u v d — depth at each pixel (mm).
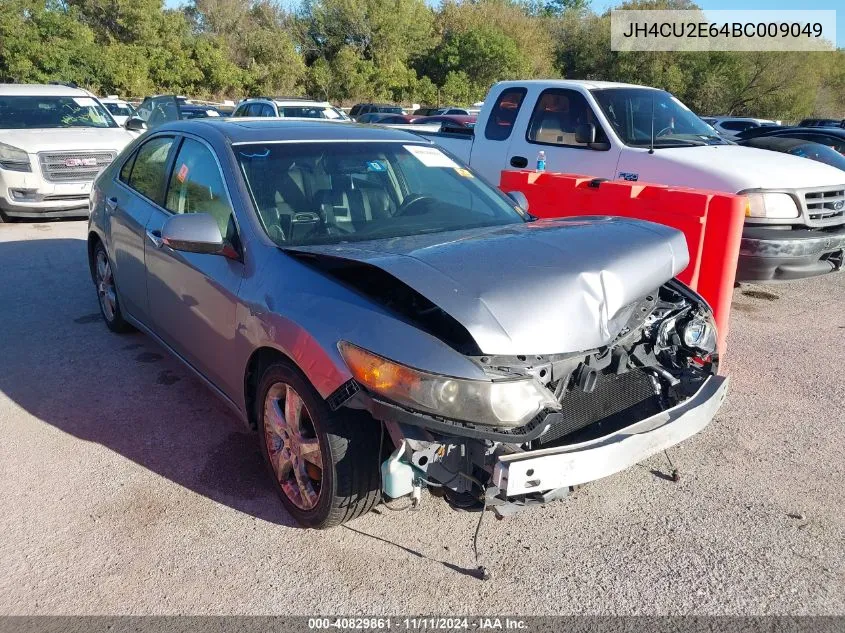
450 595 2854
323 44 54500
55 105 10797
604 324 2828
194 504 3412
